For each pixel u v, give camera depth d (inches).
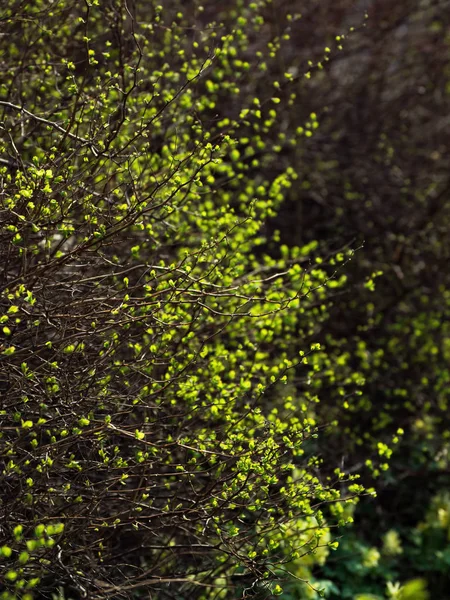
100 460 136.3
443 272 268.8
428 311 259.6
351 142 298.0
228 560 142.3
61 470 123.6
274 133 277.9
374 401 246.2
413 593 136.0
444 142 310.5
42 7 168.2
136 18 187.5
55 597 131.4
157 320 123.8
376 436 242.7
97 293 136.0
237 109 252.2
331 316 247.1
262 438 133.9
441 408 245.9
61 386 121.1
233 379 156.6
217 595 141.5
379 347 254.5
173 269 126.8
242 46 221.0
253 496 132.3
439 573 215.8
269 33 295.4
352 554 188.5
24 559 96.0
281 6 295.0
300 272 171.6
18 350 127.4
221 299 155.0
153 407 126.3
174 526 127.6
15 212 122.7
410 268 271.3
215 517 124.1
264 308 155.3
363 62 317.1
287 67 293.6
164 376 143.5
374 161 297.4
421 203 286.4
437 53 318.3
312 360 183.8
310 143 280.2
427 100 317.1
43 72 165.0
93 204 136.8
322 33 315.3
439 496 227.1
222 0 281.0
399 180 289.3
